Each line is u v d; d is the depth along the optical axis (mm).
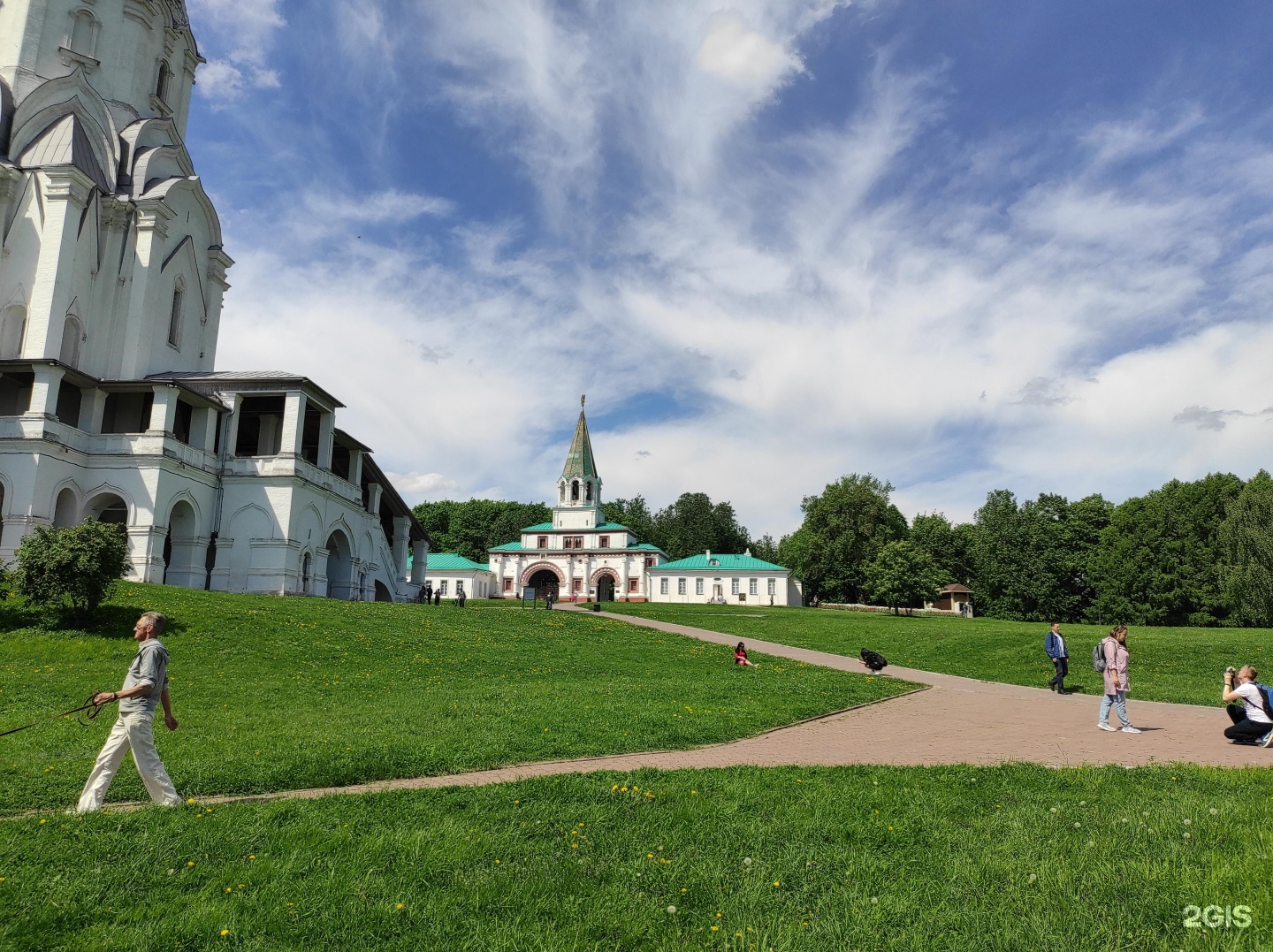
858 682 24500
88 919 5941
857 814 8727
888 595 71938
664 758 12492
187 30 55750
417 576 65250
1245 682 14852
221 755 11734
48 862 7004
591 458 105938
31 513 35906
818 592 100875
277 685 19766
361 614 33594
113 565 24828
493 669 24672
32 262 43500
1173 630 40656
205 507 42469
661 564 101250
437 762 11594
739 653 28703
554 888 6520
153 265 47469
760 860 7211
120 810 8953
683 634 41344
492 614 41219
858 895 6426
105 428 45281
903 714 18625
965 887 6621
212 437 43438
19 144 45812
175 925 5773
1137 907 6160
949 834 8047
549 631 36188
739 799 9297
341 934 5703
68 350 44094
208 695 18125
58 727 14016
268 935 5715
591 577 98625
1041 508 88062
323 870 6895
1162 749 13875
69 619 24359
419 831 7852
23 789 9828
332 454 50938
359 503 52125
